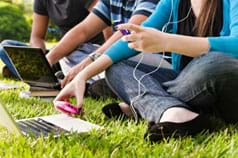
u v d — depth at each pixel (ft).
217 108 5.83
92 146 4.65
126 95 6.02
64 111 6.06
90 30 9.57
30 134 4.96
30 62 8.10
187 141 4.82
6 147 4.52
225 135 5.12
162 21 6.75
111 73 6.27
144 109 5.56
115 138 4.99
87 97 8.65
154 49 5.16
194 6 6.31
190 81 5.31
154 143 4.85
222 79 5.11
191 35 6.36
